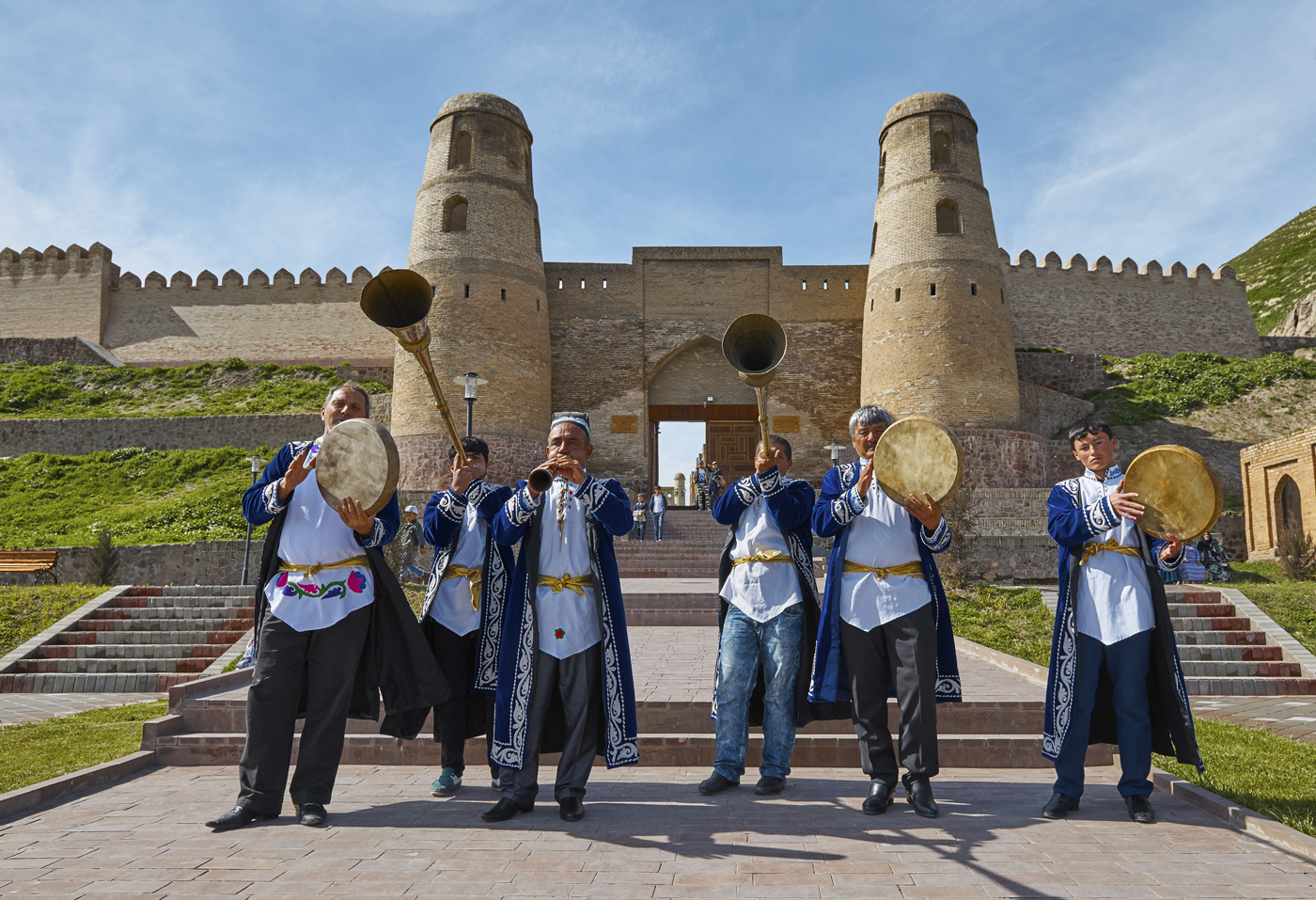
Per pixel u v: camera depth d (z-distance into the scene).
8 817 4.18
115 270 43.16
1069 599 4.31
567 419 4.57
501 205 30.53
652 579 16.11
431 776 5.10
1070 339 40.16
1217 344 41.22
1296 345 41.72
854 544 4.51
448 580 4.99
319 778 4.08
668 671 7.32
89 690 11.01
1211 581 16.88
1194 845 3.65
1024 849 3.57
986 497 23.45
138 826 4.01
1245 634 11.35
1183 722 4.10
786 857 3.47
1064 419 33.66
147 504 25.44
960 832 3.82
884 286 30.44
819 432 33.91
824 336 34.53
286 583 4.20
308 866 3.38
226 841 3.75
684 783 4.84
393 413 29.78
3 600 13.79
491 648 4.65
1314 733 7.36
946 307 29.23
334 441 4.11
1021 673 7.70
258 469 23.48
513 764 4.09
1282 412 33.09
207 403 35.53
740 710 4.58
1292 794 4.43
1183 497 4.01
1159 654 4.20
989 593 14.23
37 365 39.41
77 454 30.77
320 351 40.66
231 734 5.55
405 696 4.36
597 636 4.40
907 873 3.27
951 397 28.62
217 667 11.27
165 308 41.88
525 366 30.02
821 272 34.94
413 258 30.45
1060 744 4.18
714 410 34.72
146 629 13.02
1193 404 34.41
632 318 34.69
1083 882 3.17
